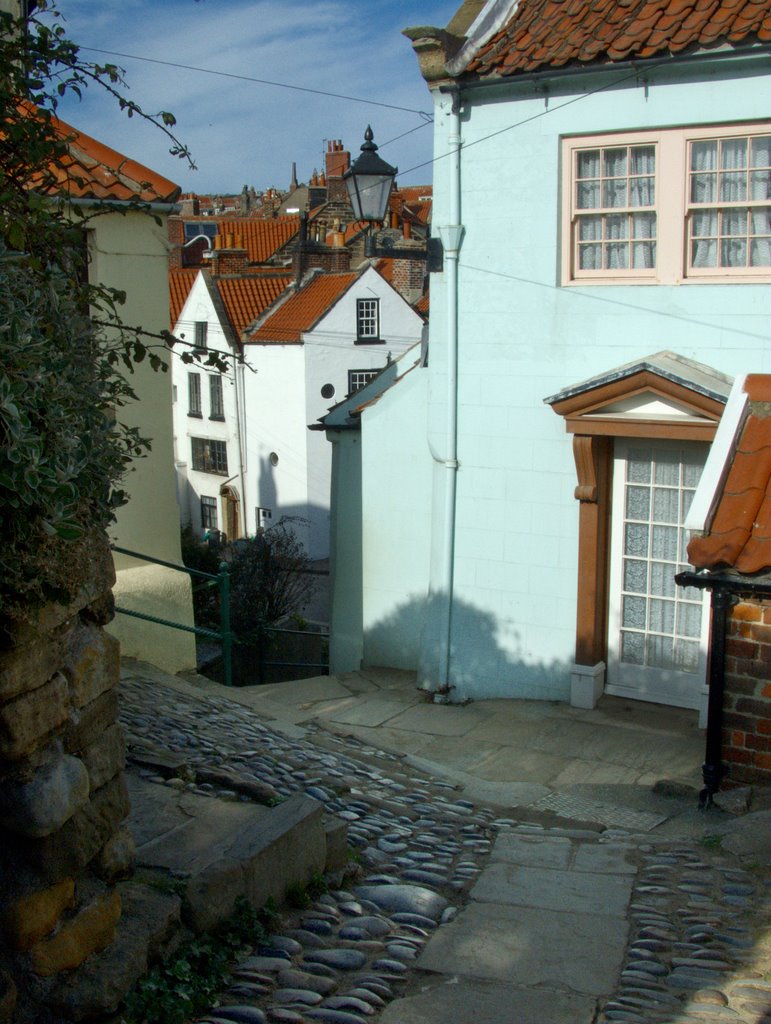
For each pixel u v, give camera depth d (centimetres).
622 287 1083
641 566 1120
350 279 3341
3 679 347
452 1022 426
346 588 1523
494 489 1175
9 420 312
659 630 1117
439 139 1154
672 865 667
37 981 365
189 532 2497
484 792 902
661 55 1018
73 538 333
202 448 3788
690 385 991
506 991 460
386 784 838
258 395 3497
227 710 984
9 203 459
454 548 1204
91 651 402
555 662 1160
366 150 1121
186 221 5388
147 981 405
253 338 3472
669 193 1050
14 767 358
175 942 439
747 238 1029
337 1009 423
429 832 724
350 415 1491
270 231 4694
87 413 402
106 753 412
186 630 1095
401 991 462
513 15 1144
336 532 1527
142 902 443
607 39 1045
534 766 973
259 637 1583
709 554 777
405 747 1034
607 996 458
